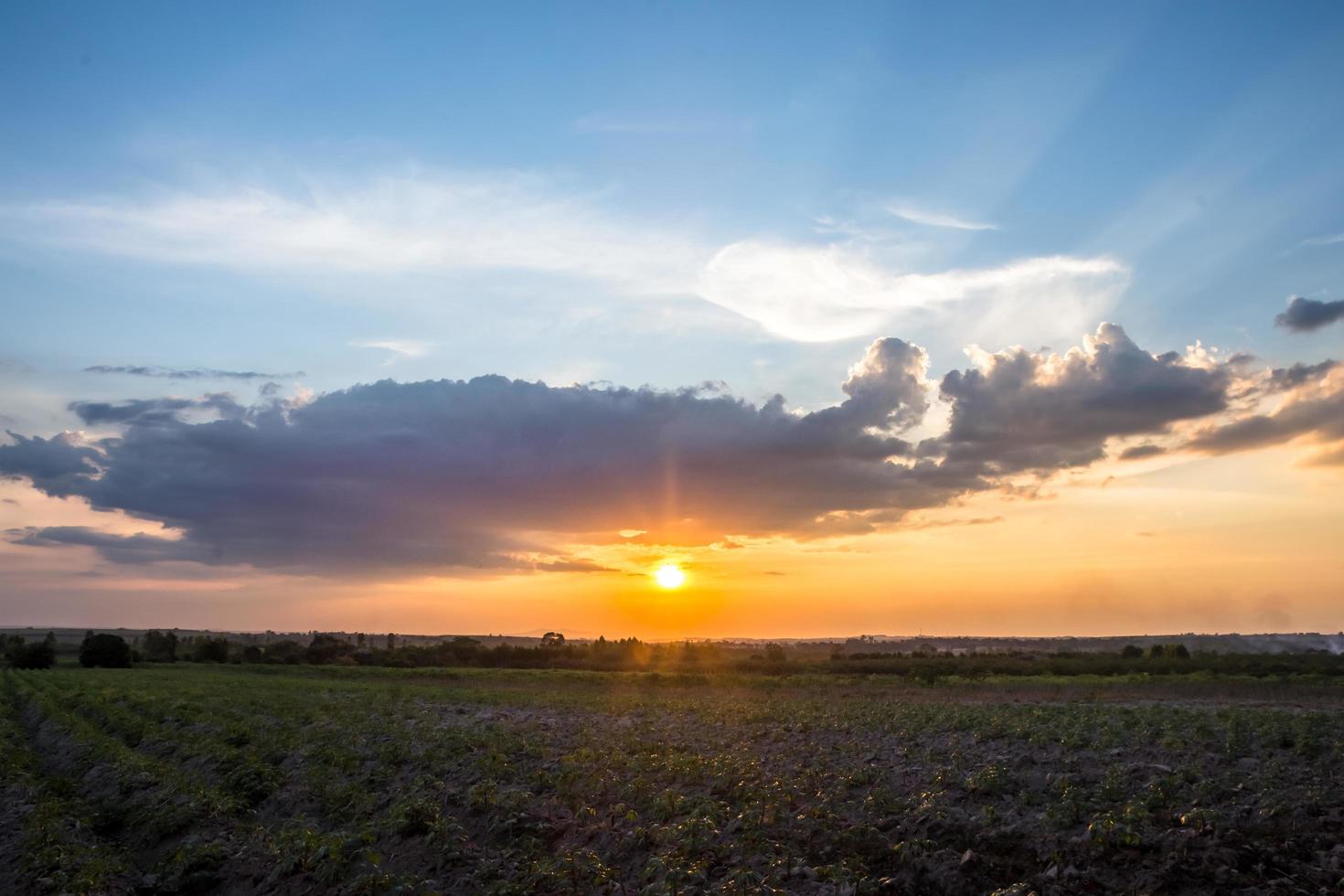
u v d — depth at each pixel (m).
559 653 104.75
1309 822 13.43
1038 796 15.95
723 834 14.93
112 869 16.11
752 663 77.94
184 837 18.34
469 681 71.81
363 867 15.11
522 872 13.91
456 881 14.18
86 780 25.11
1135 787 16.09
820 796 16.66
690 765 19.45
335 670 89.69
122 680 70.31
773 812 15.50
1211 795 15.09
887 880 12.57
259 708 40.75
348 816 18.98
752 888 11.93
